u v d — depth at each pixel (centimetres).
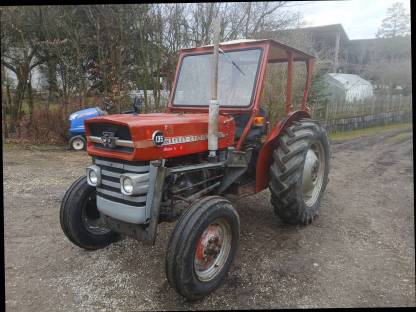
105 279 299
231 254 296
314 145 421
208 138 309
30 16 1030
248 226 407
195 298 267
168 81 1040
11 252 347
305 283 295
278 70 865
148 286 290
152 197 270
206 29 1017
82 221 337
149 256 338
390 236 388
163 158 275
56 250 351
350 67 3072
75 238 332
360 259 336
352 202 505
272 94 862
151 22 1010
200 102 377
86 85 1073
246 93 354
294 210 372
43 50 1068
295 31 1209
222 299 275
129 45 1035
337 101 1447
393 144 1075
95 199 347
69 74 1055
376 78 2838
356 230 403
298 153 360
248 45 362
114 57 1030
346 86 2158
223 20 1030
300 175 363
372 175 673
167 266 254
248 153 361
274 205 376
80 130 925
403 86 2625
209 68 381
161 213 291
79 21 1045
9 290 284
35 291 282
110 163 282
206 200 274
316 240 374
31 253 345
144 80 1028
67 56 1053
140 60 1043
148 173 269
